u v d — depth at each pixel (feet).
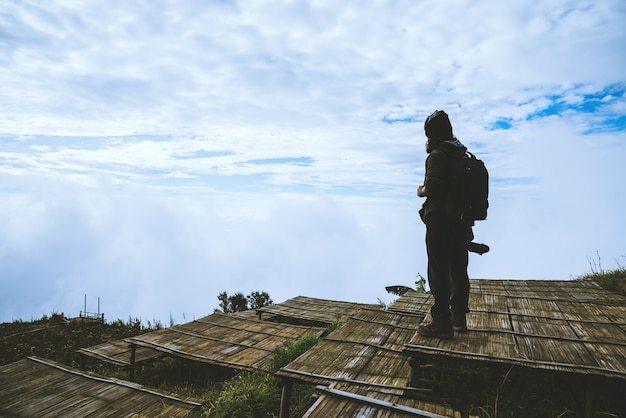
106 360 35.42
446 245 11.05
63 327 62.95
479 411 10.48
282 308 42.01
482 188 10.62
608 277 26.37
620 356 10.18
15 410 11.75
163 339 31.60
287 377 11.42
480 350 10.46
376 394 10.22
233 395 17.60
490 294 19.29
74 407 11.96
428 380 10.80
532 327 12.82
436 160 10.59
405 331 15.49
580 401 11.21
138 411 11.76
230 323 35.68
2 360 46.14
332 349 13.46
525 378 12.62
